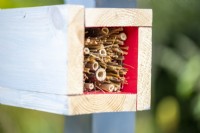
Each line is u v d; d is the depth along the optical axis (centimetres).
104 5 67
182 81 131
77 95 61
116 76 67
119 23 64
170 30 143
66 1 71
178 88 134
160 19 138
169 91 151
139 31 66
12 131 101
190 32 146
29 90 67
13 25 70
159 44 144
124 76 68
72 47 60
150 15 66
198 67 131
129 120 69
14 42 70
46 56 64
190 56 139
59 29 61
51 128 107
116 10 63
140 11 65
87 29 68
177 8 138
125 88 67
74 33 61
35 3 93
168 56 143
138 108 66
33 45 66
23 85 68
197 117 138
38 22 65
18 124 102
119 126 69
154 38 143
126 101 65
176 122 147
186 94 132
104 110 63
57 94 62
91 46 67
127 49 67
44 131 106
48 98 63
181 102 151
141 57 66
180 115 152
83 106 61
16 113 101
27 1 92
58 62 62
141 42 66
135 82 66
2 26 73
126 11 64
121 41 68
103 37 67
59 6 61
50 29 63
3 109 100
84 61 66
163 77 151
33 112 103
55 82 62
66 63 60
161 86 152
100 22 62
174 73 142
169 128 147
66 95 60
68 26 60
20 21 69
